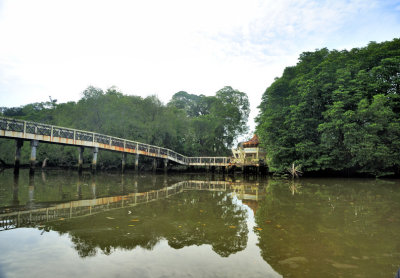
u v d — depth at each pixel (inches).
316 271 126.5
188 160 1414.9
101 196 377.1
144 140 1450.5
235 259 141.2
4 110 2883.9
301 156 1034.7
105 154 1418.6
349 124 872.9
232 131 2071.9
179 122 1739.7
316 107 1076.5
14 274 114.7
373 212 279.0
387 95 917.2
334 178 971.3
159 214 254.5
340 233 194.7
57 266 125.3
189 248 158.1
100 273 119.0
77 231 187.3
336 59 1119.0
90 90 1443.2
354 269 130.0
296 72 1331.2
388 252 154.5
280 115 1120.2
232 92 2239.2
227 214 261.3
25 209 265.6
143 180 755.4
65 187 486.3
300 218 245.8
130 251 150.3
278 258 144.1
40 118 1888.5
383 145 864.3
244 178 975.0
